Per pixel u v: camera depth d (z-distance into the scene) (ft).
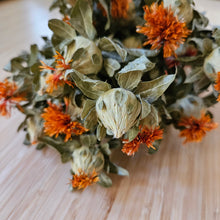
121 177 0.69
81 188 0.67
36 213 0.63
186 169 0.70
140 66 0.52
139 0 0.66
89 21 0.61
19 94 0.69
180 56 0.65
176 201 0.64
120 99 0.50
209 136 0.77
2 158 0.73
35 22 1.18
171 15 0.56
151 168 0.70
